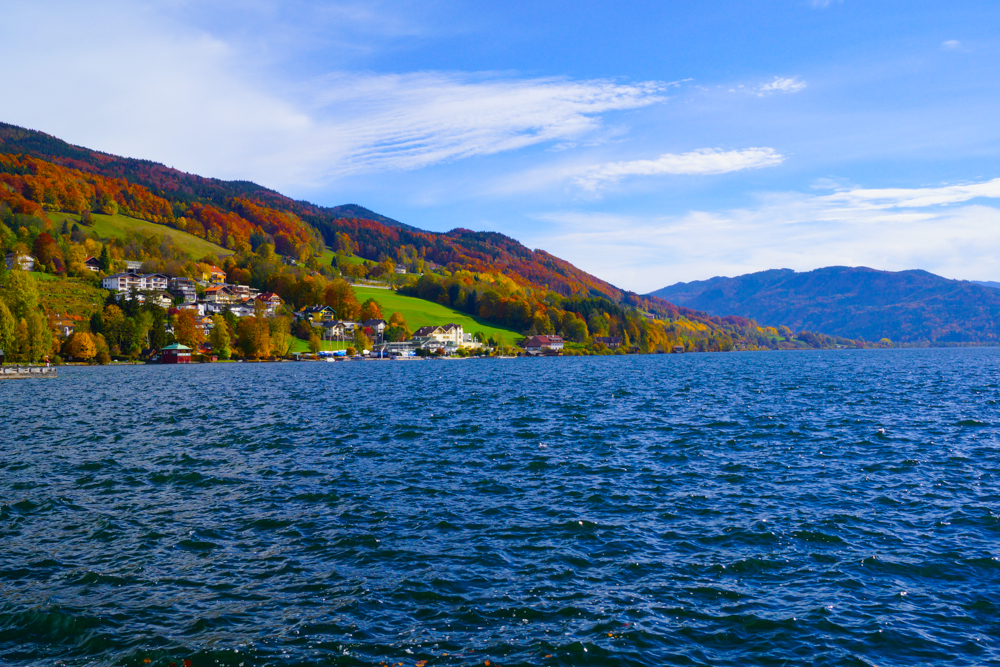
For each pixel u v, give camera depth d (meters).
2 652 14.76
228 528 23.47
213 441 41.66
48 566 19.80
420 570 19.50
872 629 15.75
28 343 144.75
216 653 14.65
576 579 18.83
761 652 14.80
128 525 23.80
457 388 84.56
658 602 17.31
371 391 80.31
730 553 20.78
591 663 14.29
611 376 112.25
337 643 15.12
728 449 37.50
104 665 14.21
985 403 59.12
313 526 23.69
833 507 25.53
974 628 15.74
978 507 25.12
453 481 30.33
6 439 42.84
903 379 93.56
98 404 66.12
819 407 57.22
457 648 14.91
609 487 29.00
